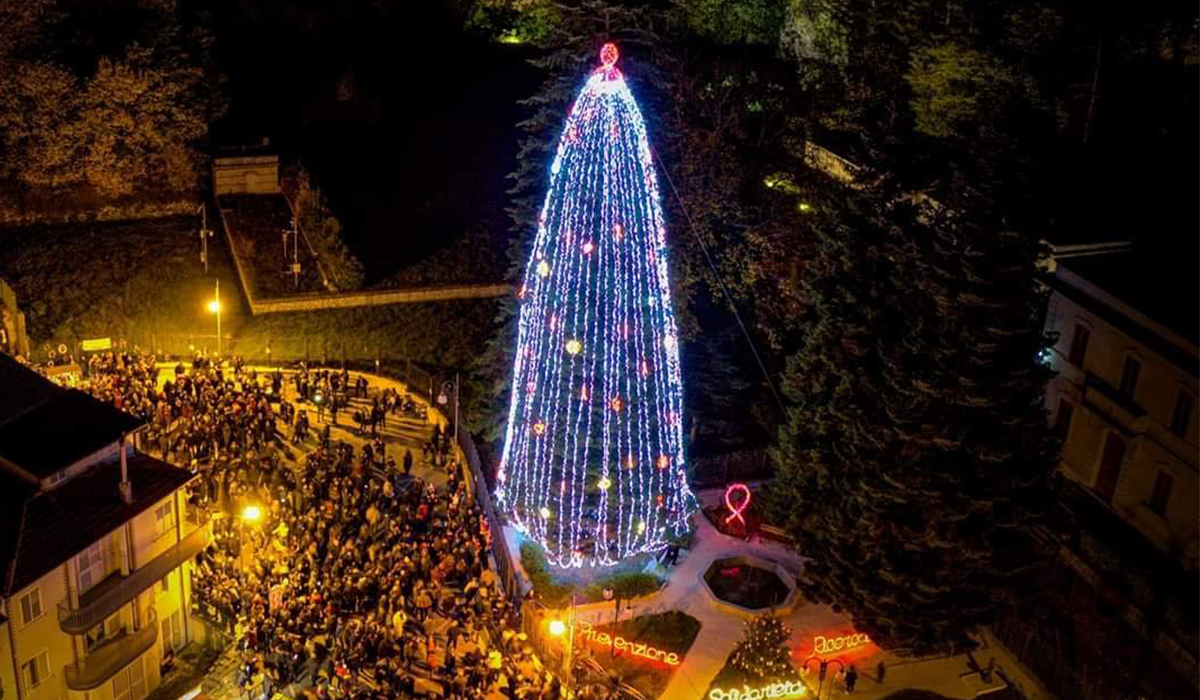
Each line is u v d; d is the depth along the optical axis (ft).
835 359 167.12
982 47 214.28
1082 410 180.24
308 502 187.62
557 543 176.86
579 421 169.68
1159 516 169.37
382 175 286.87
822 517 168.86
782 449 176.96
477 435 212.64
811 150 232.12
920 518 159.22
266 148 286.46
